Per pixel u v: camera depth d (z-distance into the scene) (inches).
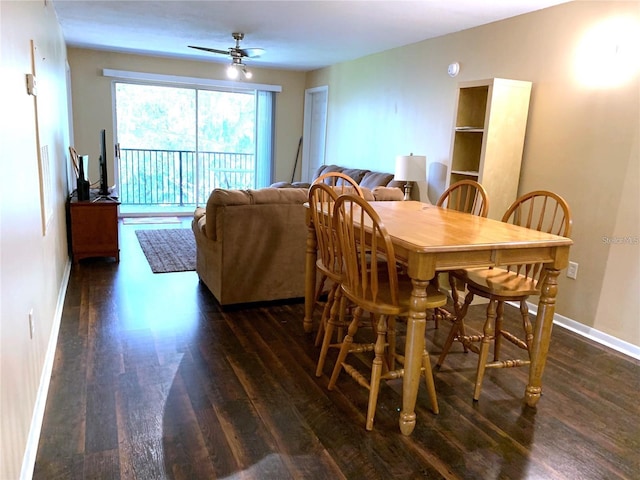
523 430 80.2
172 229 232.1
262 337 112.8
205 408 82.1
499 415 84.4
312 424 79.1
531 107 139.4
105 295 137.1
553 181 133.8
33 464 66.0
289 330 117.5
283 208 128.6
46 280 97.4
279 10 153.0
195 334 112.8
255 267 129.8
